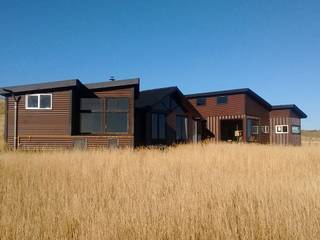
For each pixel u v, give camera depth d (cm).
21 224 455
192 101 3459
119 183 725
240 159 1182
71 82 1975
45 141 1991
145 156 1269
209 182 712
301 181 741
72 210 513
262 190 616
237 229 450
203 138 3303
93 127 2075
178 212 491
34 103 2020
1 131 2998
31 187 706
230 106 3194
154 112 2500
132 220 460
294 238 431
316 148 1595
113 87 2075
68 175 866
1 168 978
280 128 3409
